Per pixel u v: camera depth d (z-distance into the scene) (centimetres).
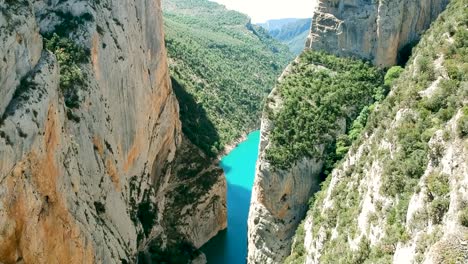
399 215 3409
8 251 3412
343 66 6512
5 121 3425
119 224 5419
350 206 4509
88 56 5403
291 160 5700
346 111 6056
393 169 3669
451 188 2859
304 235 5375
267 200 5812
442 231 2744
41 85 3894
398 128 3866
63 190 4112
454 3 5116
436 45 4294
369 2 6588
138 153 6594
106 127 5472
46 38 5247
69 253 4094
